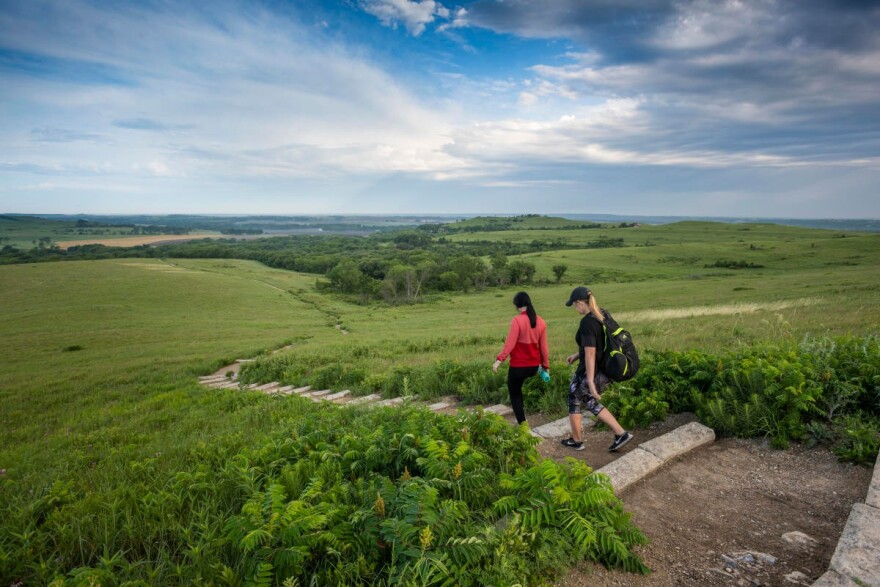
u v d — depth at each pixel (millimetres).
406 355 15977
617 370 4387
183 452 5316
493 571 2393
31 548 2912
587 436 5215
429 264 111125
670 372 5746
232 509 3225
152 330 46000
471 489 3156
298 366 15375
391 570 2305
